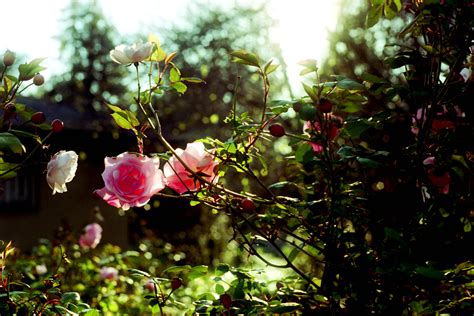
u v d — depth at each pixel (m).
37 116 2.41
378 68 6.98
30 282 5.46
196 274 2.39
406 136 2.60
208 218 13.77
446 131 2.41
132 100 2.40
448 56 2.52
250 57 2.23
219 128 12.91
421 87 2.34
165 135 11.40
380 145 2.52
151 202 13.39
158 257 10.47
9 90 2.47
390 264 2.14
